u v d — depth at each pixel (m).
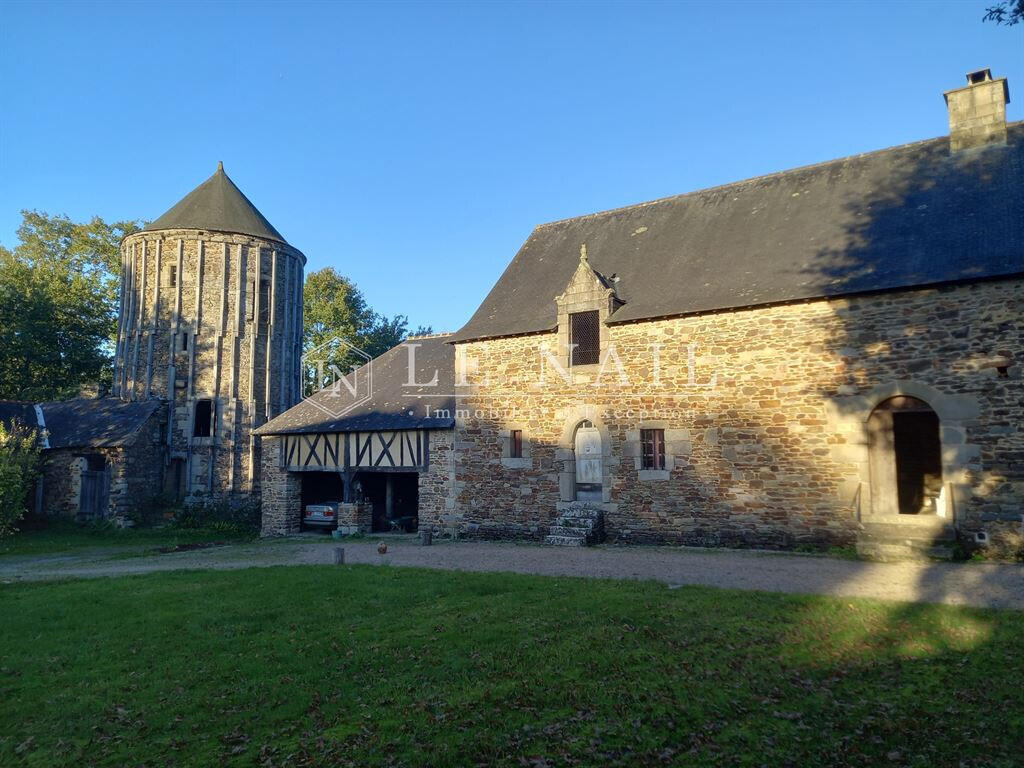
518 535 13.65
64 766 4.09
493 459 14.10
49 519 19.98
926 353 10.08
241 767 4.00
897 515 10.16
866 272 10.73
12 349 27.22
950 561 9.24
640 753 4.05
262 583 8.78
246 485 23.16
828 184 13.32
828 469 10.70
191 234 23.64
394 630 6.41
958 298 9.91
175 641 6.29
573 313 13.38
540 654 5.59
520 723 4.43
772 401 11.25
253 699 4.95
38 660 5.91
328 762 4.01
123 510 19.94
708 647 5.67
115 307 32.09
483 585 8.14
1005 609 6.48
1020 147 11.52
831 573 8.66
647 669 5.25
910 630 5.99
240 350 23.77
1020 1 5.74
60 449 20.58
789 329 11.19
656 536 12.15
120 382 23.91
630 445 12.52
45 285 28.97
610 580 8.34
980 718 4.39
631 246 14.70
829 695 4.79
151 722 4.62
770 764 3.93
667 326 12.33
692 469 11.89
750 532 11.28
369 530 16.52
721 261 12.84
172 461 22.73
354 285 37.41
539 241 16.78
